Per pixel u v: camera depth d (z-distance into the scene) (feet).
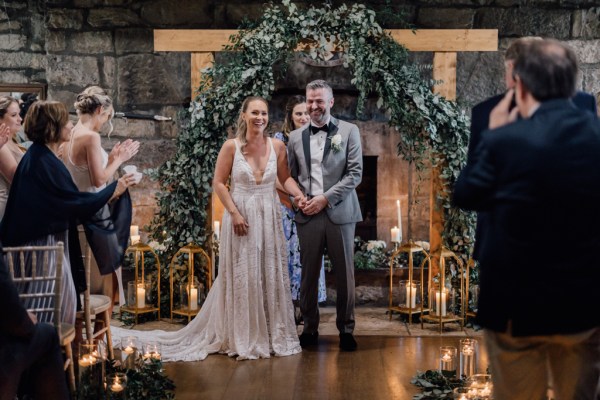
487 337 7.94
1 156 12.72
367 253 20.01
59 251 10.03
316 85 15.55
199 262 18.54
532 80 7.37
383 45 17.53
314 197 15.44
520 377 7.86
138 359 13.09
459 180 7.71
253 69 17.46
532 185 7.16
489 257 7.50
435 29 18.12
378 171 20.67
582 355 7.61
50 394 9.48
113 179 20.22
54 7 19.83
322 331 17.33
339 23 17.48
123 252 12.80
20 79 20.85
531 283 7.27
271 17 17.70
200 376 14.07
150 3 19.85
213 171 18.07
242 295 15.23
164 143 20.26
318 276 15.89
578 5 19.54
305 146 15.80
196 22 19.88
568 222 7.15
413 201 20.74
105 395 11.31
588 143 7.18
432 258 18.48
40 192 11.37
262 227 15.39
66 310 11.57
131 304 18.03
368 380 13.80
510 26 19.63
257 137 15.38
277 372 14.29
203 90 18.16
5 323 8.70
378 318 18.56
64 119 11.71
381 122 20.49
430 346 16.06
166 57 20.04
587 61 19.61
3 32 20.74
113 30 19.95
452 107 17.88
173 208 18.03
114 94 20.11
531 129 7.26
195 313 17.83
